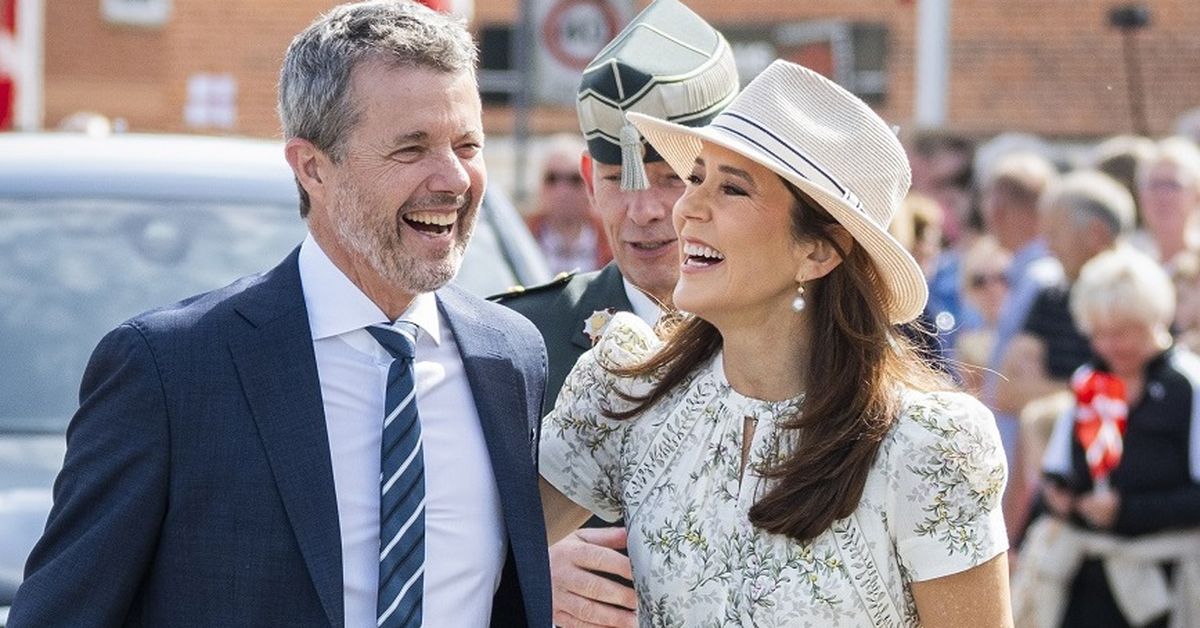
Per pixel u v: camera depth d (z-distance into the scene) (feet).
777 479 39.32
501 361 40.88
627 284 48.70
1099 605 81.30
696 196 39.70
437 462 39.42
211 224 65.87
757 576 39.42
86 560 36.50
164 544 37.22
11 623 36.68
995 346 97.60
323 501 37.55
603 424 43.04
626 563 41.73
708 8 203.51
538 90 116.37
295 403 37.96
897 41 199.72
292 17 209.87
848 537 39.09
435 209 38.47
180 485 37.06
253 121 210.38
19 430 58.34
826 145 39.29
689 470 41.01
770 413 40.29
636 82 47.06
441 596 38.73
